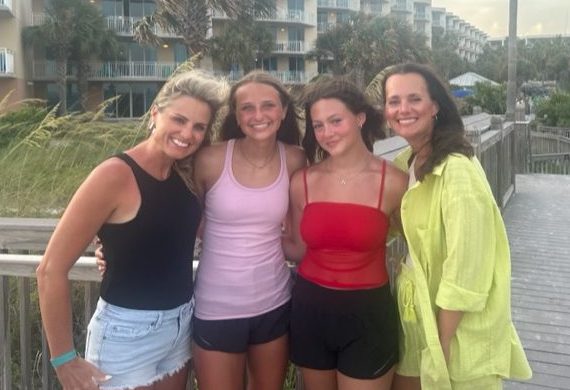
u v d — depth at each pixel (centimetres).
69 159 509
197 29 2531
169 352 219
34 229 315
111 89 3669
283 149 234
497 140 825
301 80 4538
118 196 195
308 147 236
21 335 282
